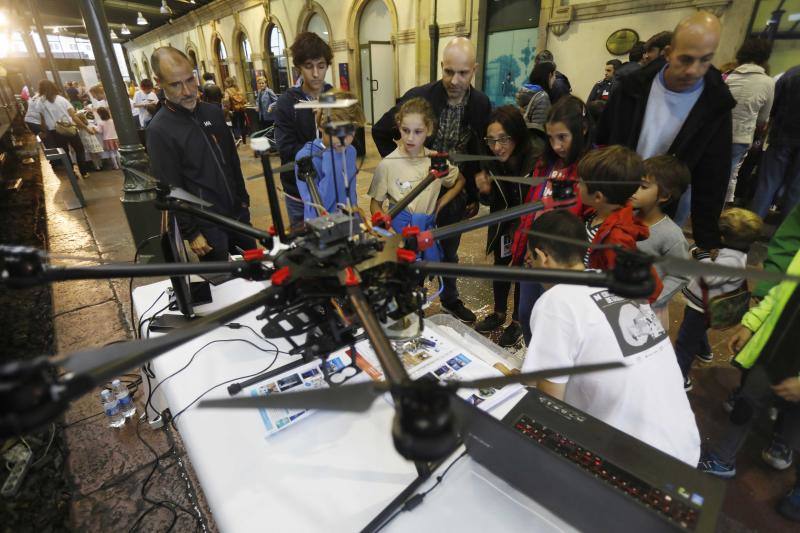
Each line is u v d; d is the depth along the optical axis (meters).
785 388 1.34
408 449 0.41
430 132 1.98
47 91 6.41
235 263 0.74
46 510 1.67
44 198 6.01
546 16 5.77
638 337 1.14
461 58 2.13
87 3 2.53
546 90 4.07
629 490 0.76
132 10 16.11
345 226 0.74
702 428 1.96
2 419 0.35
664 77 1.86
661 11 4.77
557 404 0.95
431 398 0.42
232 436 1.07
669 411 1.13
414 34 8.01
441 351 1.35
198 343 1.45
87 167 7.67
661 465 0.80
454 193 2.31
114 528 1.60
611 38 5.24
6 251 0.57
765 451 1.78
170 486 1.74
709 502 0.73
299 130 2.33
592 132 2.19
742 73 3.42
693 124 1.84
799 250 1.36
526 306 2.02
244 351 1.41
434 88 2.36
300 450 1.04
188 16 16.52
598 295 1.15
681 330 2.04
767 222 3.89
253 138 0.74
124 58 28.17
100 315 3.04
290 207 2.43
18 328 3.03
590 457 0.82
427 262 0.72
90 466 1.83
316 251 0.72
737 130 3.56
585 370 0.46
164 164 2.03
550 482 0.84
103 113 7.15
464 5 6.93
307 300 0.72
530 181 0.89
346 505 0.91
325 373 1.06
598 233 1.41
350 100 0.67
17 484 1.76
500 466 0.92
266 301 0.67
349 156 1.57
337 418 1.12
